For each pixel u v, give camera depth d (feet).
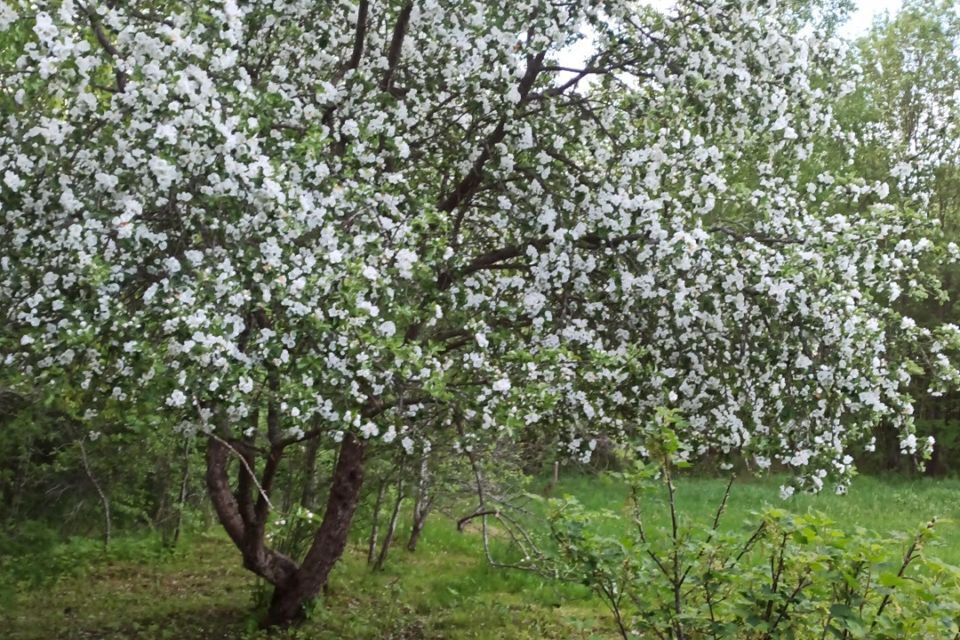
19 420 25.26
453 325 18.75
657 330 18.03
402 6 18.19
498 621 23.57
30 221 14.28
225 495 21.75
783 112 18.56
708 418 18.33
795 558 11.73
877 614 11.59
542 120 18.86
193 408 15.15
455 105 20.72
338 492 22.66
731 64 18.07
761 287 16.40
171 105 12.89
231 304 13.80
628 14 18.08
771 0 18.61
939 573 11.88
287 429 16.39
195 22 13.55
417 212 17.70
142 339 13.26
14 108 14.08
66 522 30.73
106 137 13.87
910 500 50.75
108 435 26.55
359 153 16.71
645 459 17.78
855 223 18.57
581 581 13.78
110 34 14.16
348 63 19.19
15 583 27.14
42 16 12.52
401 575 28.76
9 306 14.79
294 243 14.85
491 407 16.26
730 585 13.06
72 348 13.70
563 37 17.66
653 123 18.08
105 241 13.66
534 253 17.76
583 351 18.03
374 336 14.74
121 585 27.73
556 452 19.70
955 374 17.58
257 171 13.70
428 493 28.17
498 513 18.93
